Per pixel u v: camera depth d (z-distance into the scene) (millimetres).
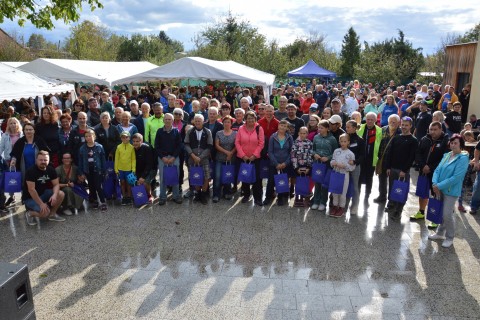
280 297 4191
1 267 1864
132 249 5293
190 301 4113
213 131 7203
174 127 7039
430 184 6207
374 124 6902
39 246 5375
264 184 8430
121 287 4375
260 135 6883
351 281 4520
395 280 4547
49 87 9844
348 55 39969
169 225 6109
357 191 6543
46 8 8414
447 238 5402
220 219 6363
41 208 5969
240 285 4418
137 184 6914
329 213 6633
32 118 9289
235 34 37844
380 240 5621
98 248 5316
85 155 6570
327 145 6531
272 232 5867
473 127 10133
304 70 25203
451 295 4254
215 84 20109
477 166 6574
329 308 4000
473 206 6711
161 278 4559
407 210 6867
